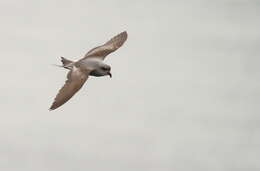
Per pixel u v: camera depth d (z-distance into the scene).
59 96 11.16
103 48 13.30
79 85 11.47
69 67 12.16
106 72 12.44
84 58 12.65
